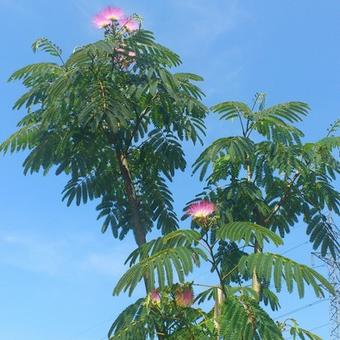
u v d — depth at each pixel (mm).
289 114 9906
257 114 9977
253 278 10062
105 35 10211
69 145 10281
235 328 7824
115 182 11039
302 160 10008
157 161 11016
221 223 9617
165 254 7934
